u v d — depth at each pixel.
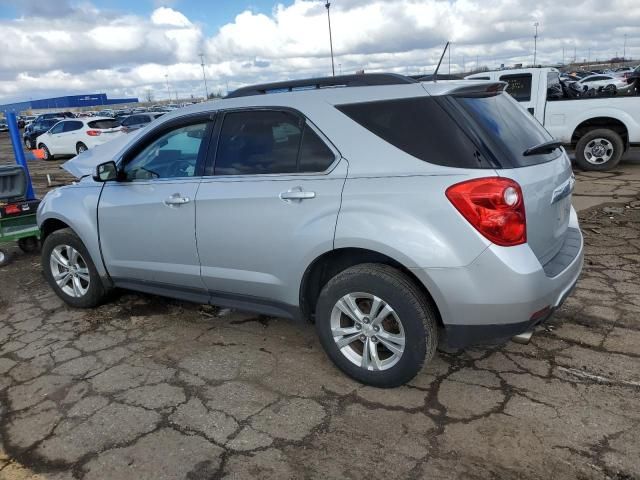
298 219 3.13
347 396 3.13
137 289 4.29
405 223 2.79
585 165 9.98
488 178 2.67
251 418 2.98
